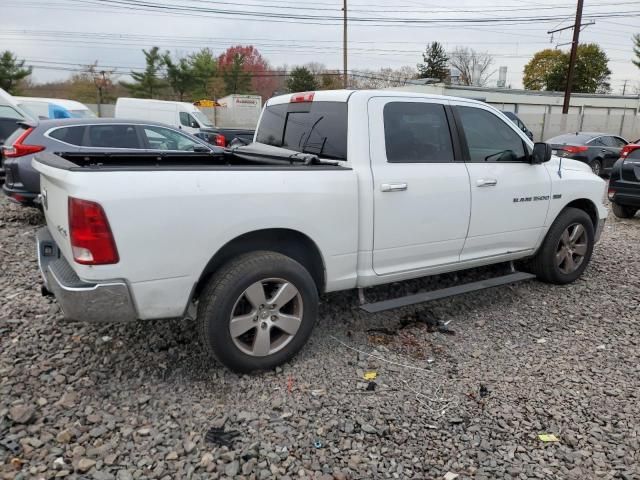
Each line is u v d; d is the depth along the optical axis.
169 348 3.68
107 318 2.89
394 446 2.77
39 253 3.43
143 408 3.01
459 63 69.44
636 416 3.07
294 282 3.38
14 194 7.22
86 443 2.70
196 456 2.63
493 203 4.38
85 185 2.72
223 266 3.24
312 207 3.38
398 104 3.89
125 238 2.80
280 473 2.54
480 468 2.62
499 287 5.12
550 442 2.83
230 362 3.26
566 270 5.21
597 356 3.80
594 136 16.42
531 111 41.84
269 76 59.41
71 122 7.55
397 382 3.39
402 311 4.46
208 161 4.62
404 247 3.91
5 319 4.03
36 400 3.03
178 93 52.12
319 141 3.95
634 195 8.58
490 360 3.72
